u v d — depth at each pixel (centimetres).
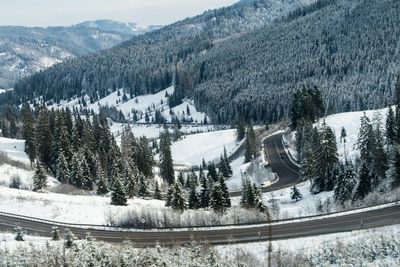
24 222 6031
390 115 8456
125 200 6881
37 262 3838
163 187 10225
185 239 5047
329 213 5412
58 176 9431
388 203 5506
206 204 7306
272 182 10181
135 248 4625
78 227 5781
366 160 7719
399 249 3922
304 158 9681
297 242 4562
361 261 3866
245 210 5953
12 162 10062
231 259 4216
